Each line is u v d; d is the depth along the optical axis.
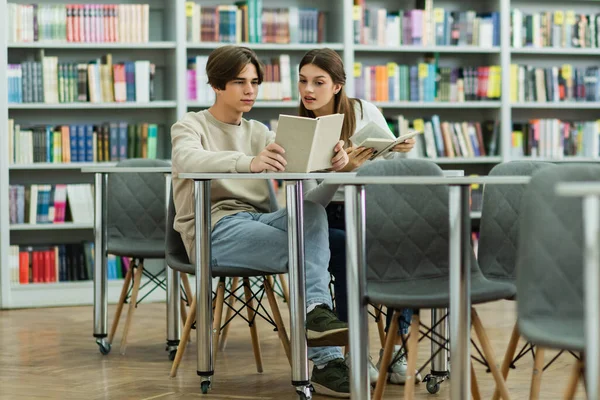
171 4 7.75
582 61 8.79
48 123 7.79
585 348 2.39
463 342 3.06
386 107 8.41
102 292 5.33
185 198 4.37
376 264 3.62
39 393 4.31
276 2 8.21
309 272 4.04
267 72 7.81
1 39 7.33
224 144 4.52
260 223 4.17
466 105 8.13
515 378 4.57
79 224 7.57
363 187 3.25
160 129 7.98
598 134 8.44
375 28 7.97
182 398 4.18
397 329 3.42
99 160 7.61
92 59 7.87
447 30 8.12
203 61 7.73
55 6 7.48
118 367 4.94
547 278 2.62
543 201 2.63
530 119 8.71
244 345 5.54
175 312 5.14
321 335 3.94
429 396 4.20
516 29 8.25
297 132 3.83
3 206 7.39
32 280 7.47
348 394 4.08
